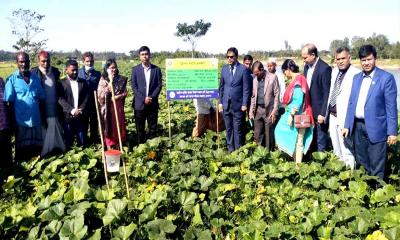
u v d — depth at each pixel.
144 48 8.27
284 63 6.87
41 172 6.61
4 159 6.93
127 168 6.53
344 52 5.96
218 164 6.64
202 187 5.62
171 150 7.86
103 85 7.71
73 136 8.02
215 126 9.20
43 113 7.18
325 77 6.44
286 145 6.96
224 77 7.95
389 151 6.97
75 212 4.54
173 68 7.88
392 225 4.17
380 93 5.37
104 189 5.71
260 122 8.09
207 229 4.62
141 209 4.82
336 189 5.60
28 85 6.89
